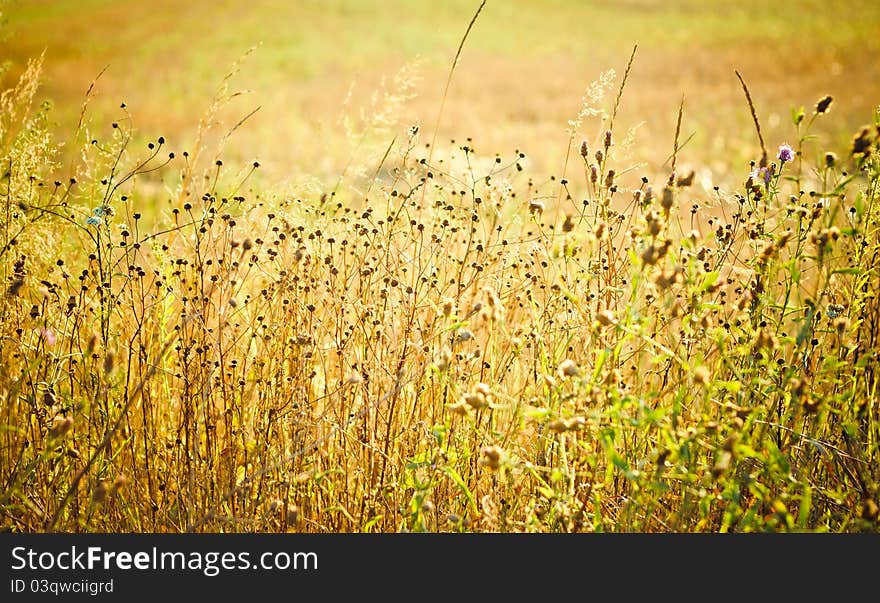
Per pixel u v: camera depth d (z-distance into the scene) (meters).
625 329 2.72
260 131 15.19
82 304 3.43
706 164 12.88
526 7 45.56
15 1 4.76
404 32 36.62
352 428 3.31
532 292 3.72
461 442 3.17
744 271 3.32
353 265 3.79
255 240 3.55
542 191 6.26
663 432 2.64
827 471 3.19
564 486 2.99
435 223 3.91
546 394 3.04
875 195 3.27
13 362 3.43
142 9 41.84
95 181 3.93
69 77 22.98
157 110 17.86
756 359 3.31
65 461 3.21
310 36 35.00
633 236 3.03
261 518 3.01
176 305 3.77
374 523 3.11
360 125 12.98
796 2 43.88
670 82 23.67
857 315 3.27
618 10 44.66
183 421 3.39
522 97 21.66
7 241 3.52
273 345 3.46
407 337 3.35
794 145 13.34
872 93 19.84
